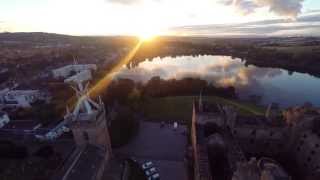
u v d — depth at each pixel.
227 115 97.50
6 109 164.38
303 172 83.44
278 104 164.38
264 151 97.56
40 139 118.62
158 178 86.62
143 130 124.81
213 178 67.62
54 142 115.88
